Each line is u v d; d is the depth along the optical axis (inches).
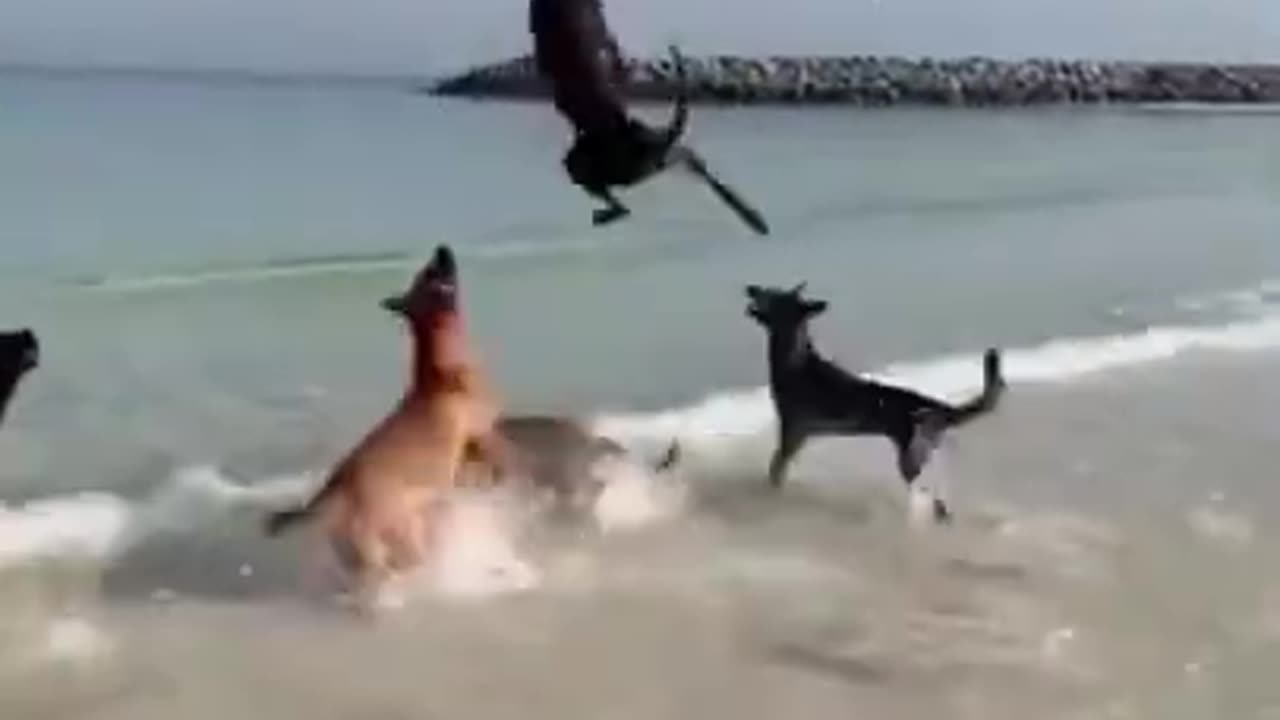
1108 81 3848.4
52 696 248.5
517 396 464.8
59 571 304.7
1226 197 1348.4
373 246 899.4
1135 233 1037.8
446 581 303.6
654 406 458.3
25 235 891.4
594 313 630.5
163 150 1457.9
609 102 264.7
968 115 3051.2
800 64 3270.2
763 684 263.9
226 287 733.9
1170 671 271.4
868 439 428.8
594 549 328.8
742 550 335.0
